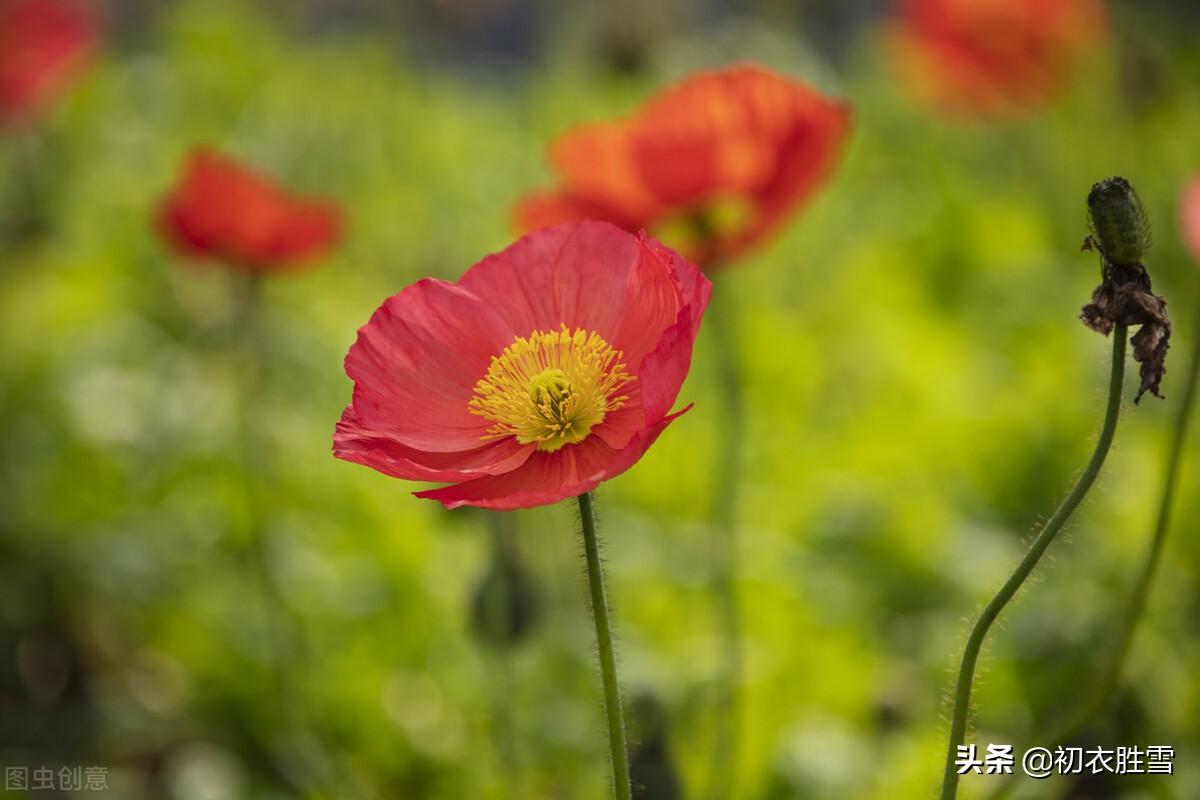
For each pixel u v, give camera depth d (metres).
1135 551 0.86
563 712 0.82
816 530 0.95
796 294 1.41
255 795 0.83
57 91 1.47
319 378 1.22
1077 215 1.53
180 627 0.89
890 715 0.82
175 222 0.87
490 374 0.61
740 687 0.78
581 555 0.61
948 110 1.55
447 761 0.83
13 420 1.14
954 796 0.58
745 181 0.74
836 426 1.08
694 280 0.59
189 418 1.11
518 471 0.61
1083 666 0.81
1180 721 0.80
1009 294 1.30
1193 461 0.92
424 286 0.62
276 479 0.98
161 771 0.87
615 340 0.62
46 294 1.30
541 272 0.62
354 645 0.87
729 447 0.78
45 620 1.00
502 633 0.77
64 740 0.90
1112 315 0.57
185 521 1.00
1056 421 1.01
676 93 0.73
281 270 0.90
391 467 0.60
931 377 1.10
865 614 0.88
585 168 0.75
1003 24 1.35
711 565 0.87
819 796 0.78
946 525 0.94
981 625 0.57
